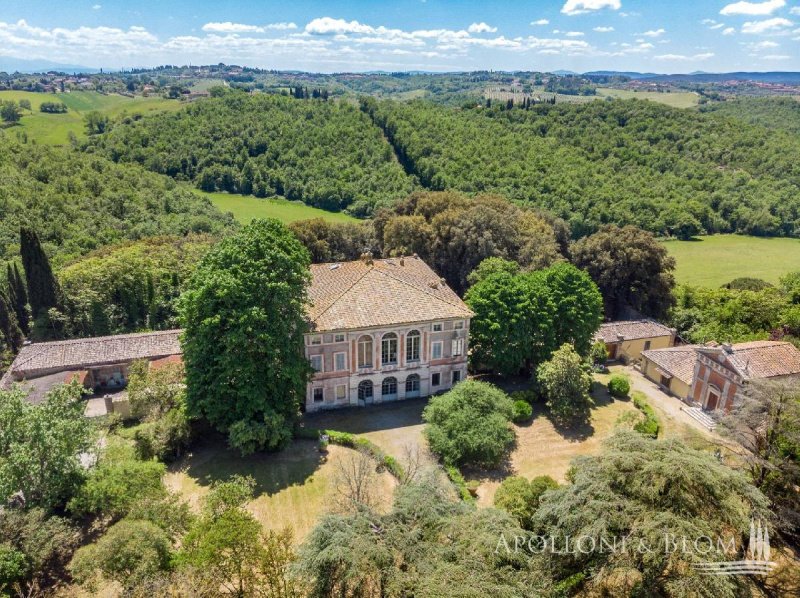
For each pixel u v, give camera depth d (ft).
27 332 226.79
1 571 96.32
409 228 285.64
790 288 258.16
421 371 188.03
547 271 212.02
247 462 152.15
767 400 119.03
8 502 117.80
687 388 190.49
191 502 134.00
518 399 183.93
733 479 93.97
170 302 238.07
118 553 96.07
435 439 150.10
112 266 234.17
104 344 196.24
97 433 135.74
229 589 97.35
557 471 150.82
